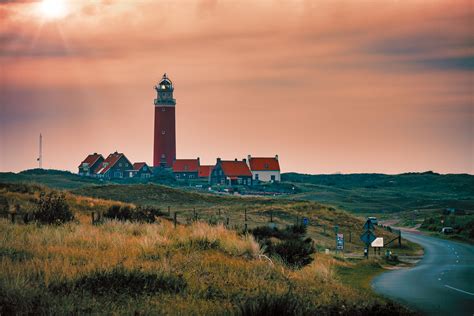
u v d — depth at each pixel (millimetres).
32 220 64438
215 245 52344
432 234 168000
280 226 130375
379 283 55656
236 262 44688
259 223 132125
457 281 58094
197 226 63500
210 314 27750
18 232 51719
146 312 27047
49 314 25594
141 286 32031
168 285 32969
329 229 139500
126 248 45844
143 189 186125
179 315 27062
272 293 33312
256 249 52375
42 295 27625
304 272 49125
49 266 33938
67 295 28594
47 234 50156
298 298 33062
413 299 43812
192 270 38125
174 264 39625
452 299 43812
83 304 27141
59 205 69188
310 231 130125
